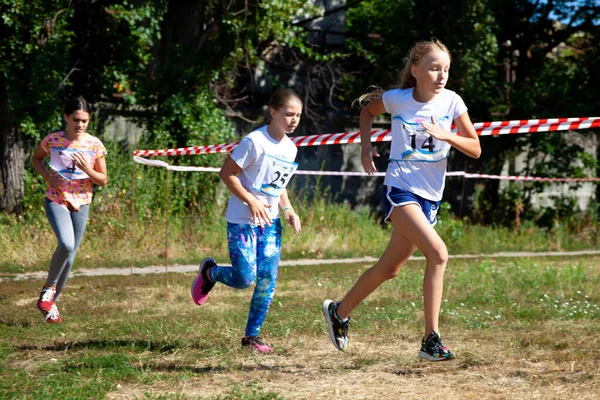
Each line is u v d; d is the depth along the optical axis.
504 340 6.82
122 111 18.72
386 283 10.69
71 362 5.85
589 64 24.50
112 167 16.55
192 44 19.00
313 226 18.47
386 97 5.59
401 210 5.36
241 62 21.38
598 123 7.22
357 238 18.45
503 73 25.38
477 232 21.53
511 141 24.27
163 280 11.27
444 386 5.17
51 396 4.89
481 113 24.06
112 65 18.48
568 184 25.97
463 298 9.56
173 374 5.49
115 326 7.49
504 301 9.33
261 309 6.36
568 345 6.59
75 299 9.35
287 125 6.11
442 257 5.21
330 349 6.43
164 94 18.62
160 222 16.23
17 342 6.70
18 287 10.51
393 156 5.54
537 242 21.41
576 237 22.66
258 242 6.29
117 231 15.31
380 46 24.17
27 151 17.08
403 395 4.92
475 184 24.52
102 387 5.11
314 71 22.23
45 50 16.53
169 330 7.20
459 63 22.55
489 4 22.72
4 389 5.05
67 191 7.60
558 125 7.30
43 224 15.24
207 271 6.56
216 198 18.41
